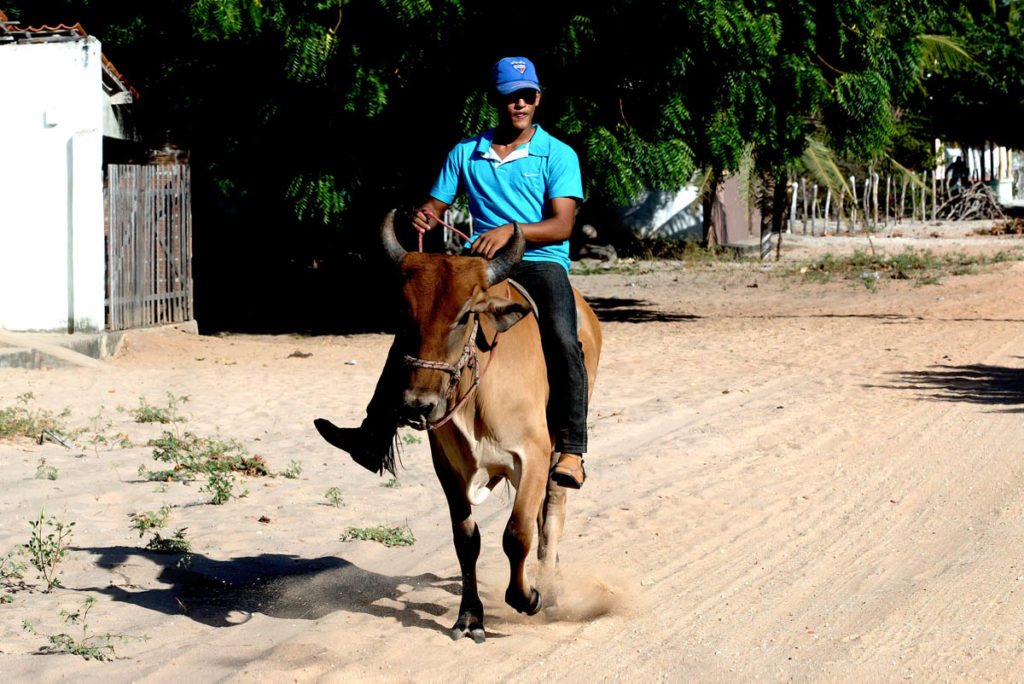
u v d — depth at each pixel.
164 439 9.40
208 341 16.22
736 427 10.60
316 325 19.38
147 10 16.88
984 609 5.75
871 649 5.21
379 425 5.38
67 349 13.53
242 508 7.80
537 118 16.73
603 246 30.88
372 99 15.70
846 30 18.09
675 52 16.19
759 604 5.97
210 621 5.56
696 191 32.56
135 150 17.81
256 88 16.58
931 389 12.48
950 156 45.56
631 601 6.02
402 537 7.22
